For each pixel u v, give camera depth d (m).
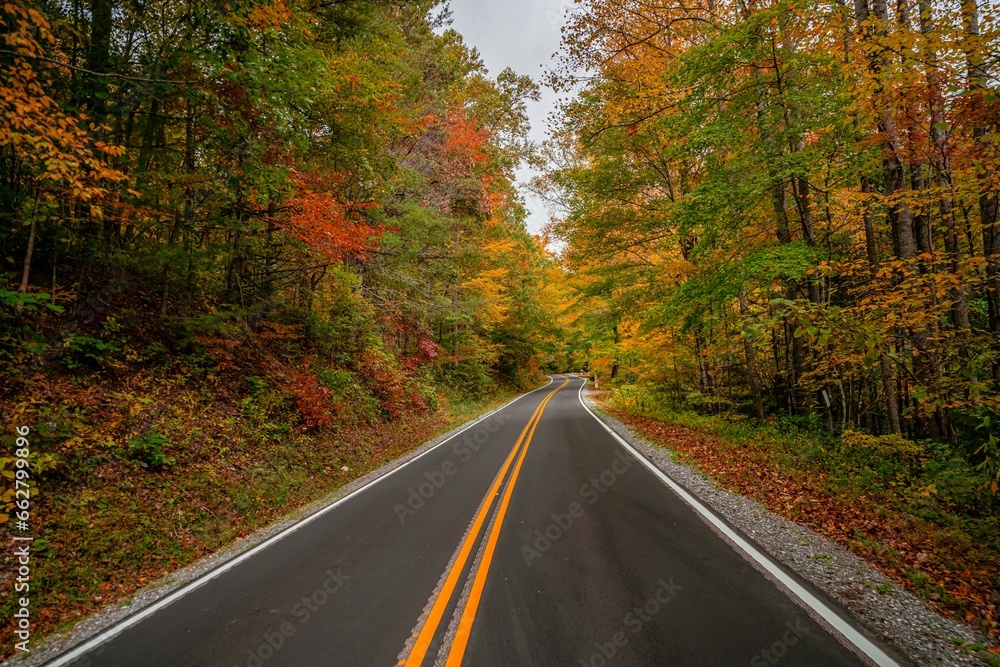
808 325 5.02
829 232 9.30
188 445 7.21
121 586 4.77
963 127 5.36
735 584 3.76
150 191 7.70
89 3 6.87
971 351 5.99
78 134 5.09
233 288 10.66
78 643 3.58
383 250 13.48
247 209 8.73
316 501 7.75
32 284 6.80
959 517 5.20
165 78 7.00
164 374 8.11
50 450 5.55
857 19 7.41
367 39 10.80
